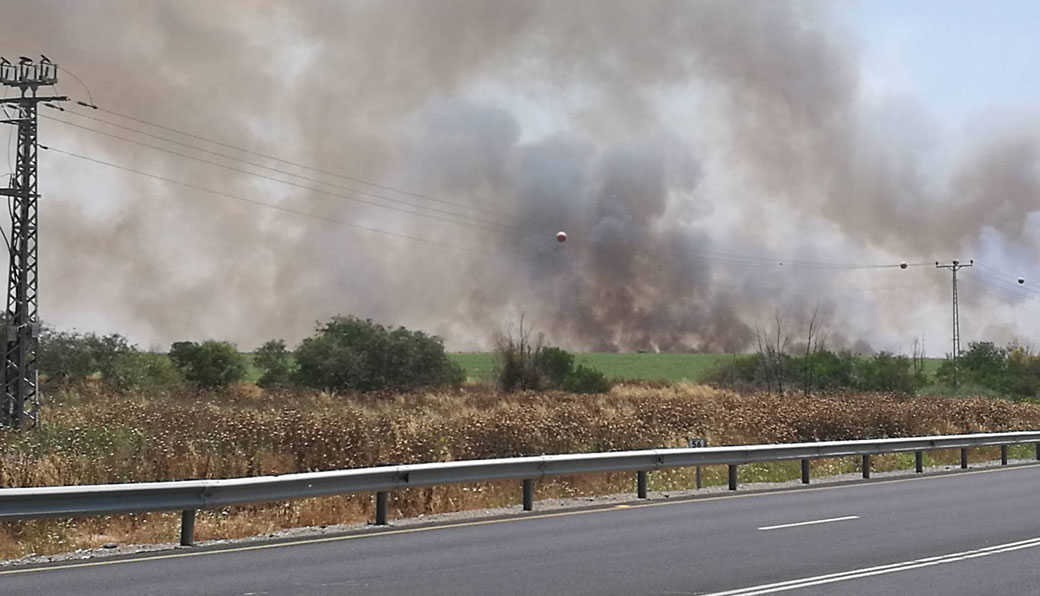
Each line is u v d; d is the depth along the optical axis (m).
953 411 39.56
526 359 62.59
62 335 54.69
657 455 20.11
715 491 21.12
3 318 46.34
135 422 24.33
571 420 26.88
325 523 16.77
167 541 14.62
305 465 20.84
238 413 27.67
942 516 16.38
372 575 10.88
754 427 30.45
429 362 62.34
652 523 15.61
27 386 34.69
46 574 11.01
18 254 35.38
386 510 16.33
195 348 62.75
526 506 17.80
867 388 65.19
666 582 10.43
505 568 11.34
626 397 50.03
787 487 21.95
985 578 10.66
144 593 9.85
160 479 18.42
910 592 9.88
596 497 19.91
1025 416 40.94
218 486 13.39
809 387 60.66
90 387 51.16
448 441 22.98
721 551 12.64
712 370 78.06
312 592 9.90
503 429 24.16
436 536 14.20
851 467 28.52
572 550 12.76
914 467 29.22
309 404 41.06
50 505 12.06
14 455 18.84
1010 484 22.47
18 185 35.81
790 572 11.05
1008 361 80.56
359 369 59.91
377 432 23.14
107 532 15.82
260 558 12.15
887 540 13.59
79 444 20.75
